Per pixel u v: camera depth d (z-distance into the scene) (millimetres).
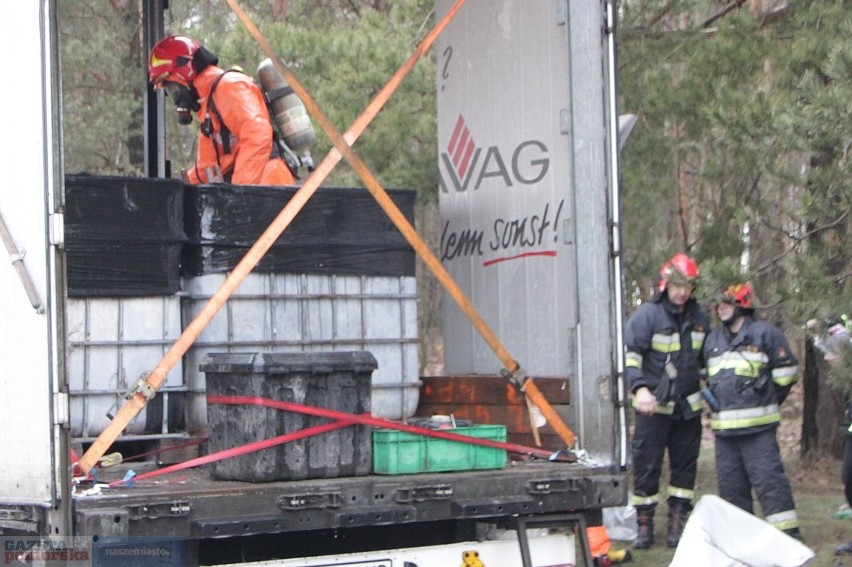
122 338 19922
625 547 31156
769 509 29125
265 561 17578
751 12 36656
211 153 24531
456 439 19062
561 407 20906
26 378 16156
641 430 31078
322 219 21125
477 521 19531
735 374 29359
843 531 32531
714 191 37969
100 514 15602
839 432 41000
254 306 20500
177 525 16172
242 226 20641
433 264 20438
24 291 16125
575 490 19156
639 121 36500
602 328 20141
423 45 20562
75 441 19438
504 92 23328
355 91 38625
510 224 23203
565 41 21531
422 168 38562
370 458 18594
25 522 16422
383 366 21625
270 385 17688
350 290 21344
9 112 16391
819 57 32375
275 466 17594
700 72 35281
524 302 22750
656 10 37344
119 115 51000
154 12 28188
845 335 26641
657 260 36062
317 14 50344
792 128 26922
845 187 26734
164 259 20266
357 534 19344
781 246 33531
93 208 19781
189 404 20578
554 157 21969
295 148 25203
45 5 15953
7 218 16328
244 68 39250
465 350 24500
